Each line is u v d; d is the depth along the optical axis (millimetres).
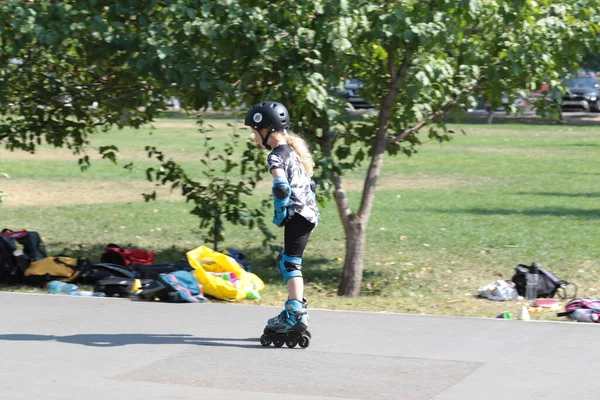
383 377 13742
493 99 25562
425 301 22891
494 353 15102
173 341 16016
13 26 21453
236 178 51125
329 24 21469
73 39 23031
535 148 72500
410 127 26141
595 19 24125
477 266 27953
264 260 29375
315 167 23016
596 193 45000
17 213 38812
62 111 28234
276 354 15125
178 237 33438
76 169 56594
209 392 13023
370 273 27219
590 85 116375
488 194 44875
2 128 28531
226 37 21578
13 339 16141
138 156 65438
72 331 16766
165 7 22078
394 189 47281
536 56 23484
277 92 22016
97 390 13117
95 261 28422
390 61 23984
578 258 28672
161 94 24969
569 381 13469
